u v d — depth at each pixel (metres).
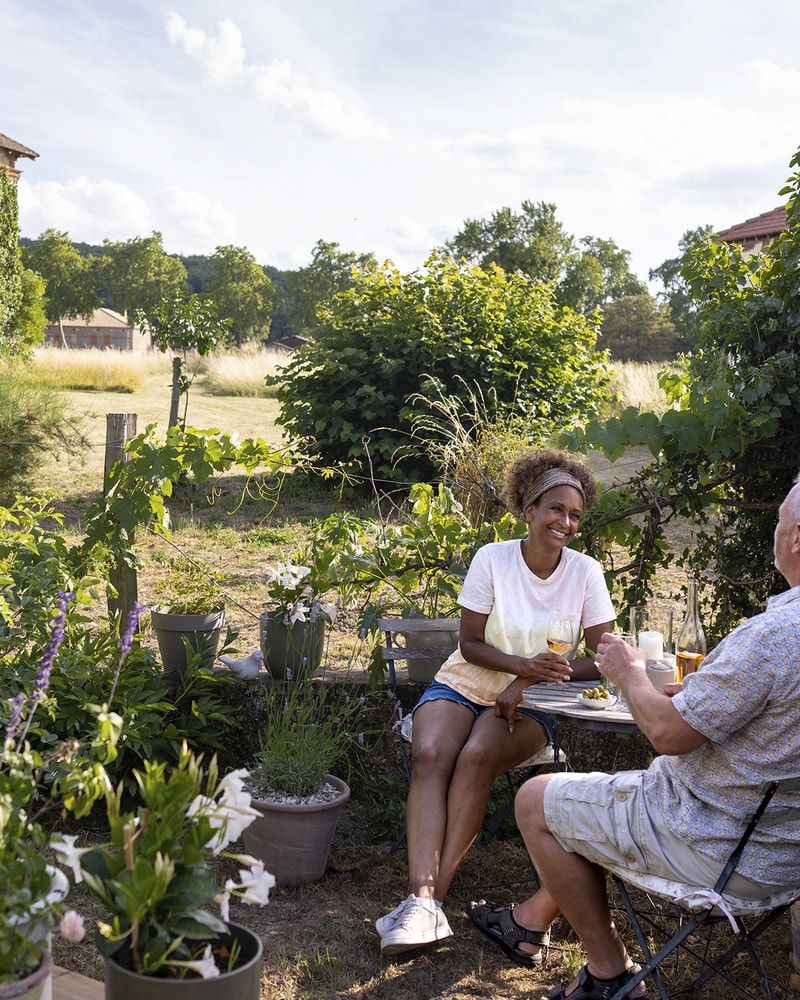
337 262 94.69
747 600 5.13
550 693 3.16
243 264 103.00
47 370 22.61
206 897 1.64
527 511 3.52
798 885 2.35
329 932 3.17
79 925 1.50
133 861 1.65
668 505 4.89
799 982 2.91
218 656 4.29
